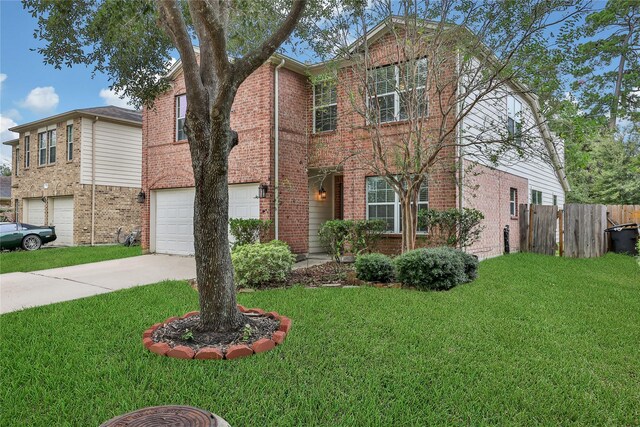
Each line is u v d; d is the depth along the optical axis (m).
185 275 8.74
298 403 2.93
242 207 11.58
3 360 3.70
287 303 5.79
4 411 2.82
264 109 10.96
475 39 7.57
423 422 2.70
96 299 6.23
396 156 8.53
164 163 13.10
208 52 4.64
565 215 12.44
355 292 6.52
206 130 4.30
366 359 3.73
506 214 12.19
